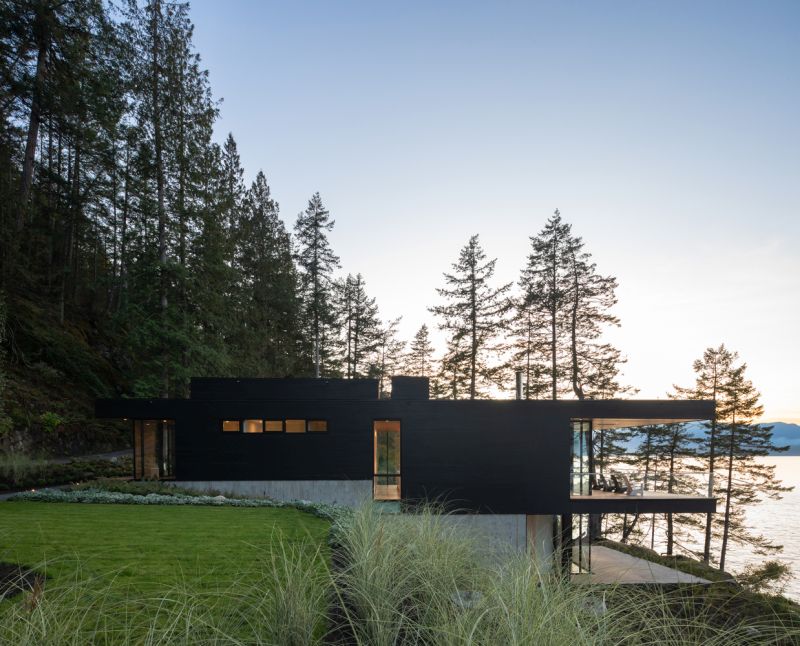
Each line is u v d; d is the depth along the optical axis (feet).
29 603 8.96
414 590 12.38
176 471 47.09
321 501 46.83
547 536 44.24
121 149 70.54
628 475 45.21
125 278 67.15
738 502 100.37
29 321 70.74
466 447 43.83
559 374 102.78
